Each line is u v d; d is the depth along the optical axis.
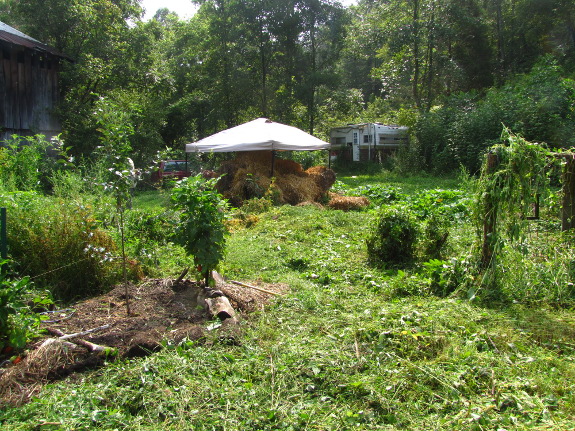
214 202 5.18
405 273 6.14
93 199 6.63
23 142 19.91
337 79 28.97
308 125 31.22
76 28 23.52
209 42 30.30
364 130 29.28
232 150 13.99
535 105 20.08
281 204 13.07
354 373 3.47
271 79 30.45
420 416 3.01
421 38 27.94
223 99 30.28
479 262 5.40
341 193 15.50
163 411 3.06
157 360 3.62
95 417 2.97
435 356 3.76
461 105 25.80
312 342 3.99
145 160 22.12
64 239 5.61
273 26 28.33
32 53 19.88
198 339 4.04
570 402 3.04
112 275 5.71
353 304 5.00
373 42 29.03
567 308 4.79
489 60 31.69
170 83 27.66
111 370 3.58
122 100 21.78
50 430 2.85
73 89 23.00
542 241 6.48
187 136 33.78
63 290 5.45
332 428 2.88
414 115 27.61
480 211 5.44
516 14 31.50
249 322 4.46
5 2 31.03
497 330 4.10
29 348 3.89
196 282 5.57
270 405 3.11
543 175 5.39
